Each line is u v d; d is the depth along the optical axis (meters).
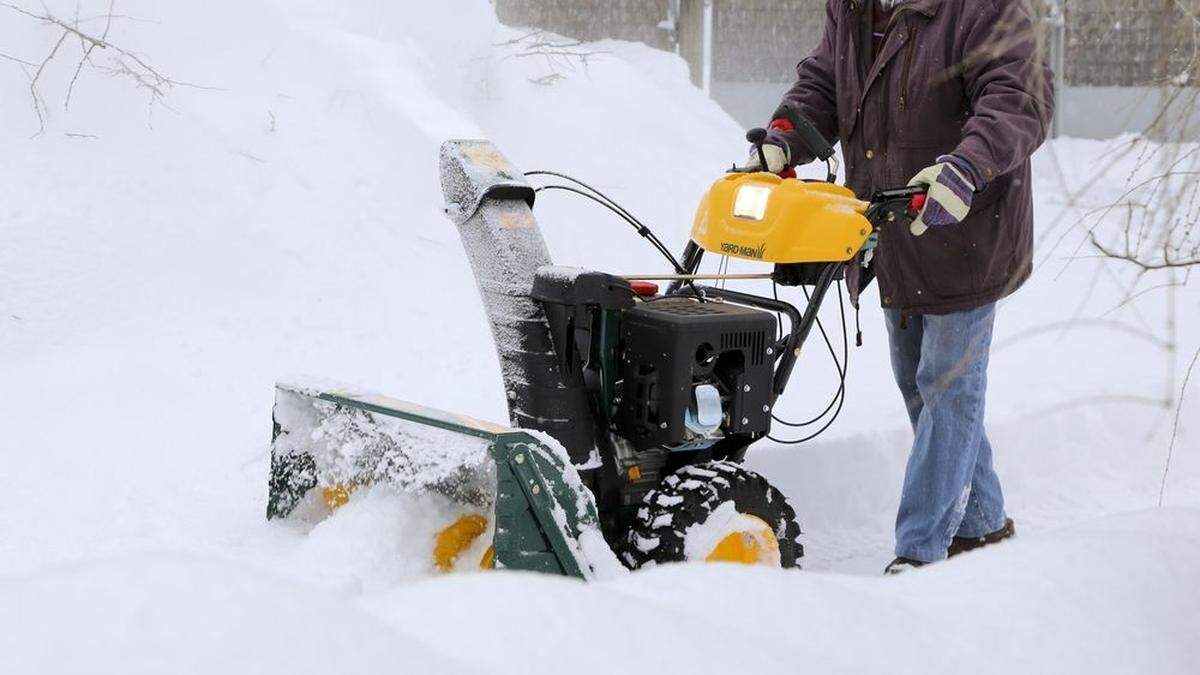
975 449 4.45
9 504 4.56
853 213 3.86
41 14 7.56
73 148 7.09
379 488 3.81
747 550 3.70
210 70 7.90
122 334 6.29
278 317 6.70
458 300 7.23
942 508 4.38
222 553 3.97
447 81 8.89
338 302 6.94
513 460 3.35
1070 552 2.15
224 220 7.10
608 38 11.15
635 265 8.36
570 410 3.87
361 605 1.59
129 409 5.70
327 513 4.22
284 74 8.10
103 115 7.32
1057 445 5.92
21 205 6.68
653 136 9.58
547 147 9.01
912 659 1.72
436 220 7.74
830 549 5.04
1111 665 1.82
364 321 6.86
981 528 4.67
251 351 6.38
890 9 4.33
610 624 1.54
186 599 1.34
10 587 1.36
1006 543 2.26
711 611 1.73
